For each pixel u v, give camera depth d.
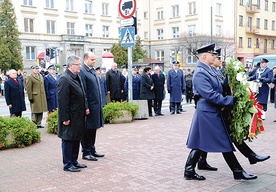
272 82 10.69
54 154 6.73
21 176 5.27
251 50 51.06
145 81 11.88
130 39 10.59
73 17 43.53
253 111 4.63
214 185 4.73
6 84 9.72
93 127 6.18
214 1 45.41
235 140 4.91
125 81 12.97
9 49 33.62
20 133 7.34
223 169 5.52
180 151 6.79
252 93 4.73
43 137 8.55
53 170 5.59
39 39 40.25
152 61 43.91
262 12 52.38
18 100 9.89
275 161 5.92
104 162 6.05
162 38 52.19
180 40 41.66
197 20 46.41
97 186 4.77
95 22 46.03
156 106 12.61
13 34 34.09
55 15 41.72
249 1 50.03
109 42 47.59
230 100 4.56
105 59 32.25
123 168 5.65
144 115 11.41
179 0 48.72
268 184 4.69
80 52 44.09
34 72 10.18
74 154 5.67
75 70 5.50
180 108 13.66
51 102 10.61
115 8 48.25
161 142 7.67
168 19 50.53
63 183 4.91
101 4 46.59
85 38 44.09
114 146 7.30
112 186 4.76
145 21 53.59
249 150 5.24
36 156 6.58
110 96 11.97
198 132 4.82
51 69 10.77
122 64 43.50
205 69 4.77
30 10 39.31
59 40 42.03
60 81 5.38
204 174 5.26
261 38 52.81
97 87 6.29
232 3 47.41
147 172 5.41
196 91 4.86
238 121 4.67
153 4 52.72
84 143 6.27
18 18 38.31
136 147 7.19
